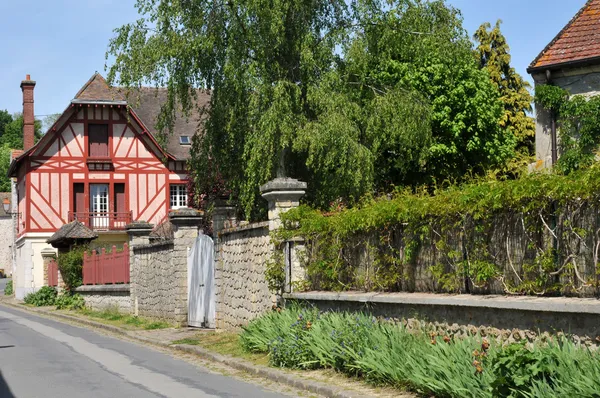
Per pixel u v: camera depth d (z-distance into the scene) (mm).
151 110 42656
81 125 38562
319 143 18906
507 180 7906
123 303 22219
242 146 21141
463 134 31812
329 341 8953
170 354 12297
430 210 8812
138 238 20719
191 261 16281
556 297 7242
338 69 21297
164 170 39594
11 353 12609
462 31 22406
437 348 7211
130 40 21188
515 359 6043
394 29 21500
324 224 11023
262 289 12352
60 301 27156
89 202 38688
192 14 20688
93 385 8953
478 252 8234
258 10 19562
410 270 9469
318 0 21328
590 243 6977
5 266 71438
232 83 20156
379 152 22969
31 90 43219
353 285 10562
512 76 43188
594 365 5723
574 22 17484
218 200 15750
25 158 38000
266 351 10695
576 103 16141
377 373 7770
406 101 20828
